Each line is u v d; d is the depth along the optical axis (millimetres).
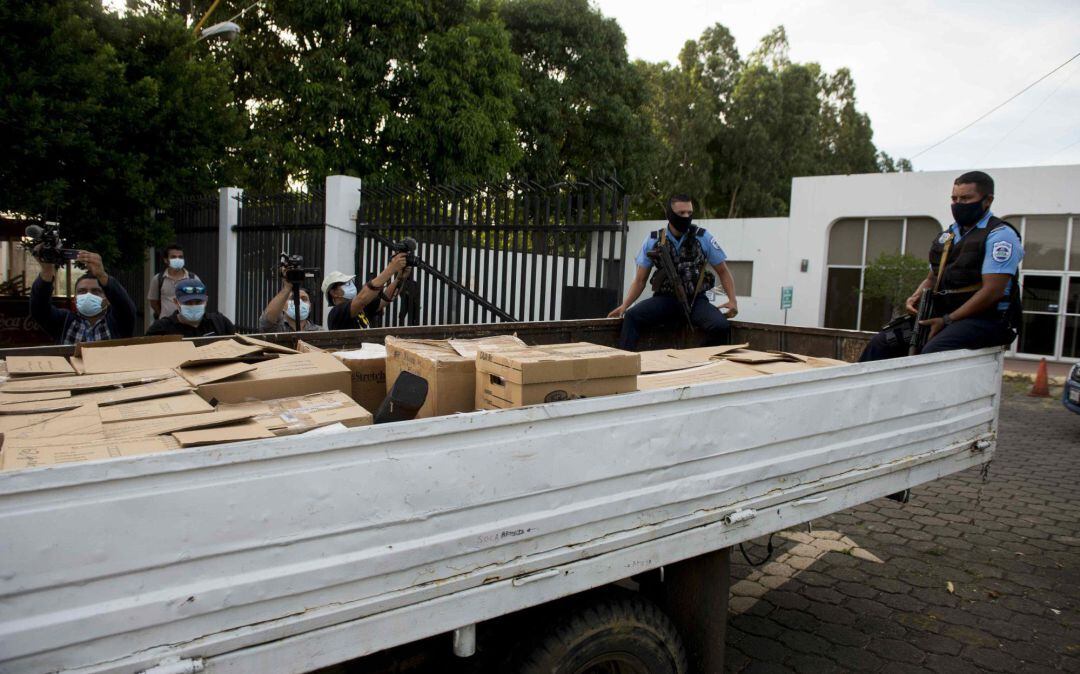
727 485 2301
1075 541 4789
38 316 4547
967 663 3303
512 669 2043
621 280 6301
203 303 4336
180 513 1382
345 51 15102
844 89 40094
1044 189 14664
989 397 3514
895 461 2938
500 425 1775
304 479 1514
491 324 4172
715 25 31219
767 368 3119
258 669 1471
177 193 9797
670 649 2264
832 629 3613
